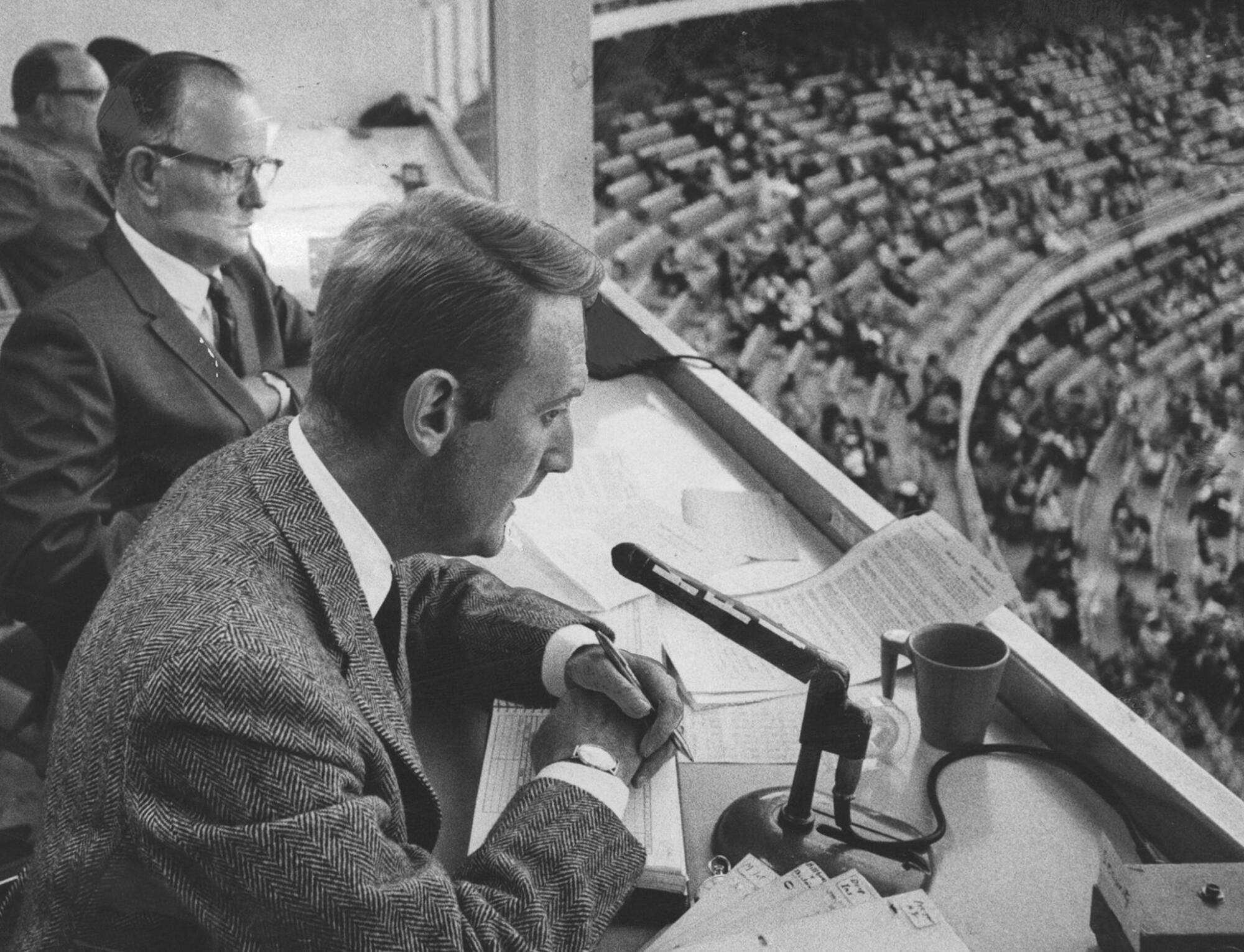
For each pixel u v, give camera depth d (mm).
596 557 1296
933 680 1001
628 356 1877
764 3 10352
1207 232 13211
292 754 615
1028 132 12617
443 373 699
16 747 1366
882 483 10406
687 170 10406
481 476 757
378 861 632
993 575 1164
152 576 684
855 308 11102
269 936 616
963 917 837
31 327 1323
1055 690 1049
